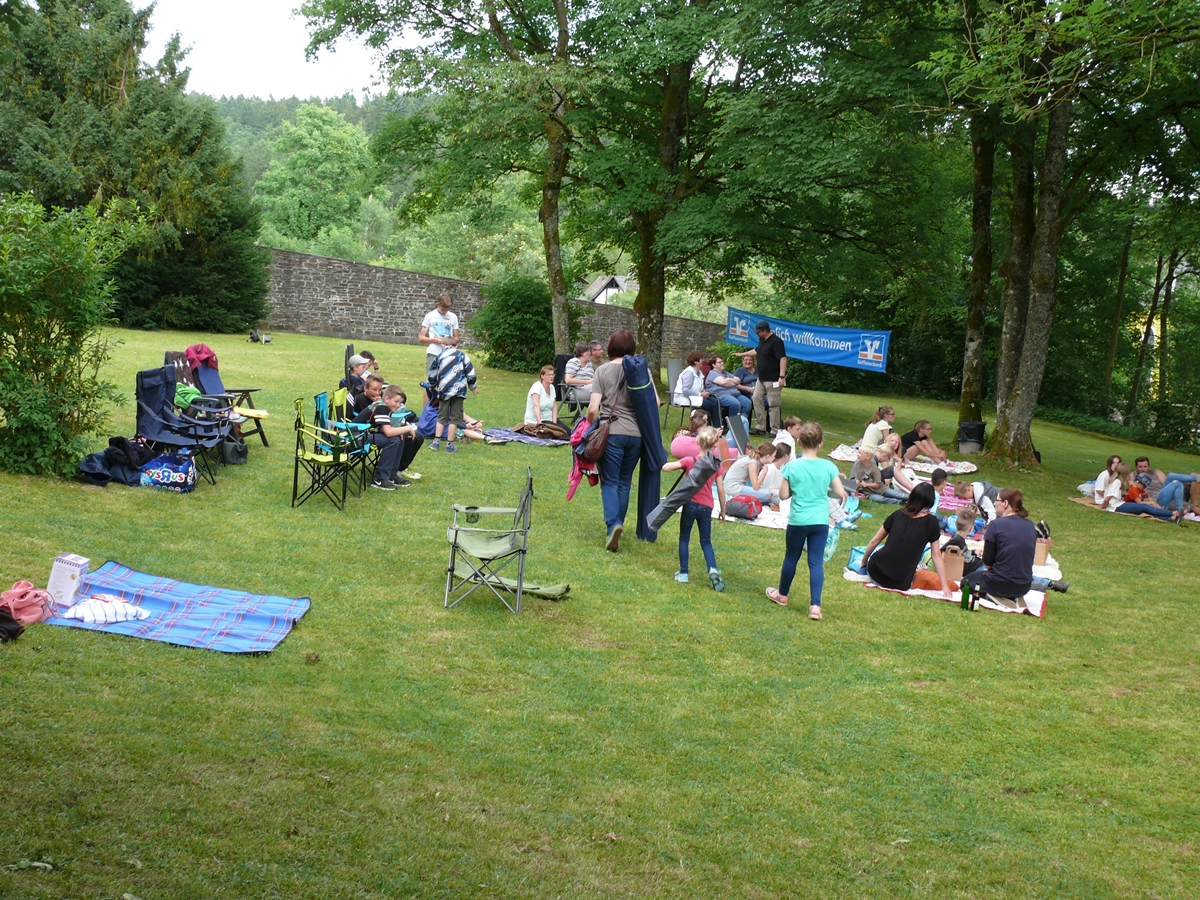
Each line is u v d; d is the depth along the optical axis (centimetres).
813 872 411
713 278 2577
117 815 365
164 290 2733
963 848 446
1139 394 3712
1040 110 1117
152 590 618
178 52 2717
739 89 1906
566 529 940
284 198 6009
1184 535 1256
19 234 798
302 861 356
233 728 457
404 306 3344
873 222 2058
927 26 1572
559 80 1658
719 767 496
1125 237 3098
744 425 1373
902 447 1541
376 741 470
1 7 491
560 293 2031
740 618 739
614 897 369
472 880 365
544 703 547
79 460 859
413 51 1905
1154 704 646
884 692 624
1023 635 775
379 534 837
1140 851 458
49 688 462
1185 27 992
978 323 1822
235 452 1019
